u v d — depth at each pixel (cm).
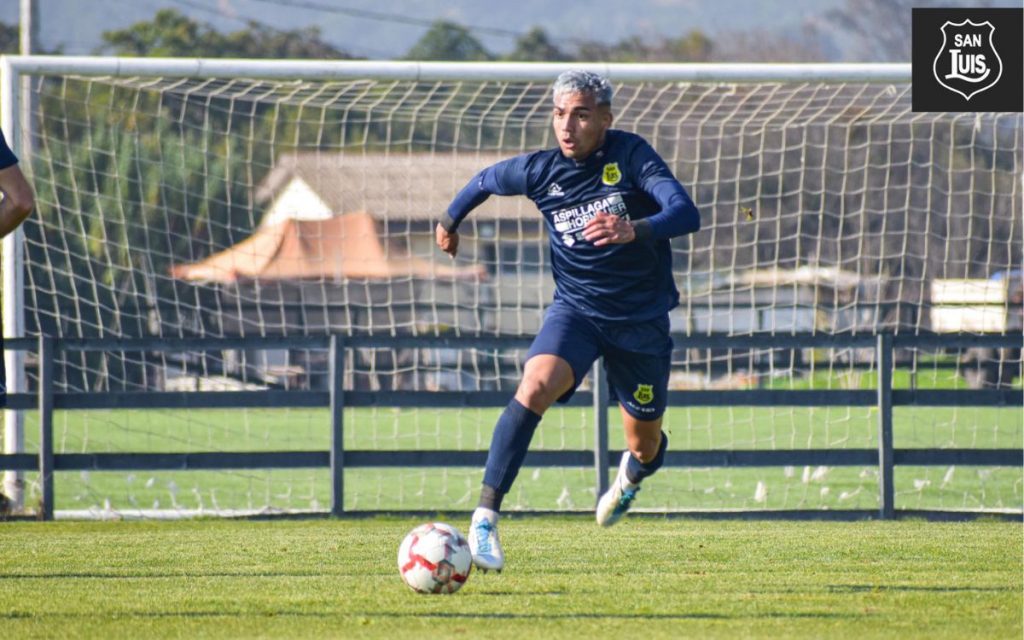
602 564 2323
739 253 10062
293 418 8519
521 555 2466
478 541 1939
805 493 4641
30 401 3578
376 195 7756
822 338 3538
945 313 7662
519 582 2081
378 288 10619
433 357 9388
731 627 1667
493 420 8244
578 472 5509
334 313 10344
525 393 1984
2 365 1928
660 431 2220
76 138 10256
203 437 7138
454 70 3994
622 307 2033
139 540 2816
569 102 1967
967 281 4678
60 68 3978
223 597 1927
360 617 1744
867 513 3534
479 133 5000
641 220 1836
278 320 9869
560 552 2516
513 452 1970
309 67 4009
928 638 1596
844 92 4681
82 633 1627
